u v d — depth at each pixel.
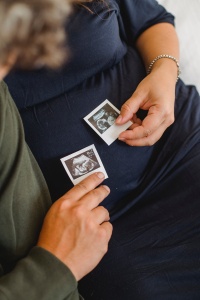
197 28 1.35
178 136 0.98
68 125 0.86
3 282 0.58
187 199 0.93
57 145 0.85
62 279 0.60
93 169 0.86
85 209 0.72
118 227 0.91
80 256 0.67
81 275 0.67
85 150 0.87
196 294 0.80
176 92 1.07
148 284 0.79
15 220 0.64
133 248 0.86
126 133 0.86
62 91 0.88
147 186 0.95
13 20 0.30
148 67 1.06
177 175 0.96
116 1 1.03
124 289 0.79
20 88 0.81
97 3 0.86
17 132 0.67
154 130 0.90
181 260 0.84
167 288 0.79
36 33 0.33
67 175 0.85
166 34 1.10
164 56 1.04
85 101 0.89
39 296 0.57
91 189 0.78
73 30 0.79
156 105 0.92
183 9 1.38
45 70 0.79
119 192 0.92
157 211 0.93
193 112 1.02
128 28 1.11
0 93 0.65
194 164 0.95
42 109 0.87
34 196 0.68
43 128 0.85
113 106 0.92
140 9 1.08
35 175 0.72
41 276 0.60
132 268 0.82
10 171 0.63
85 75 0.91
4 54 0.32
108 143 0.88
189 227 0.89
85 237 0.68
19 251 0.66
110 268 0.83
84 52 0.85
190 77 1.28
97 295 0.81
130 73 0.99
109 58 0.93
